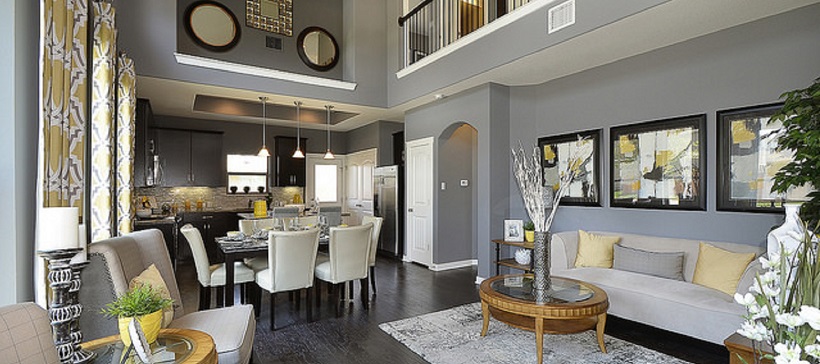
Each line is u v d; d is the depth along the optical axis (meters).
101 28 2.99
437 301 4.13
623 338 3.09
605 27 3.22
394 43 6.12
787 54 2.96
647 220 3.86
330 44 6.42
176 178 6.43
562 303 2.60
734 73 3.25
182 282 4.89
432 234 5.79
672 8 2.89
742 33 3.20
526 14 3.88
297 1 6.23
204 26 5.44
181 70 4.63
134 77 3.93
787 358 0.78
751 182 3.14
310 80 5.56
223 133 7.02
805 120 2.24
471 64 4.60
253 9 5.88
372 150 7.54
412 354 2.85
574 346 2.92
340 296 4.20
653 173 3.79
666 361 2.67
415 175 6.21
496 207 4.89
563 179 3.16
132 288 1.99
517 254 4.61
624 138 4.03
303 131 8.12
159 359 1.54
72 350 1.58
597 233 4.07
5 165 1.81
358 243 3.78
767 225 3.06
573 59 4.02
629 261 3.54
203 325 2.21
